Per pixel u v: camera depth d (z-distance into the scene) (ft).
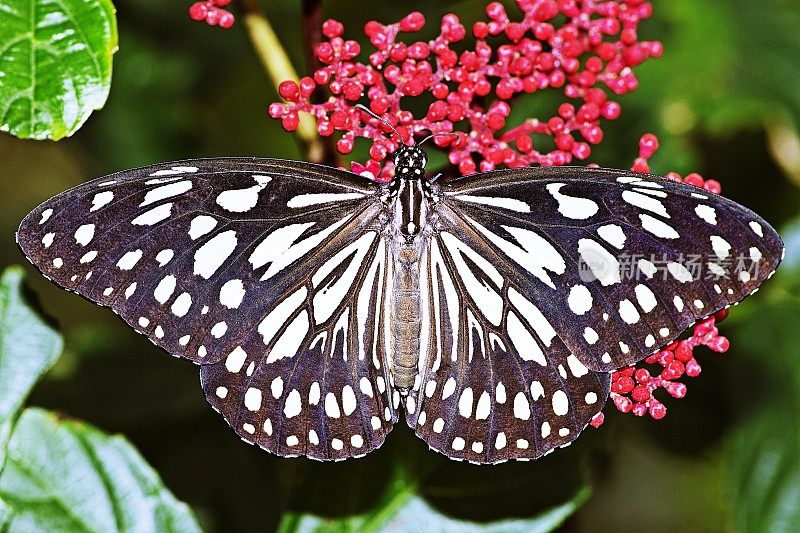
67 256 1.15
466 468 1.26
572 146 1.21
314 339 1.19
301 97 1.19
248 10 1.26
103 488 1.24
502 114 1.20
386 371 1.19
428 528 1.25
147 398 1.34
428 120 1.20
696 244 1.15
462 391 1.18
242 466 1.35
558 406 1.17
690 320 1.15
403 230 1.19
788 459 1.35
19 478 1.24
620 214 1.17
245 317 1.18
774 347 1.35
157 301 1.16
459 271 1.20
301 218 1.19
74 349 1.34
